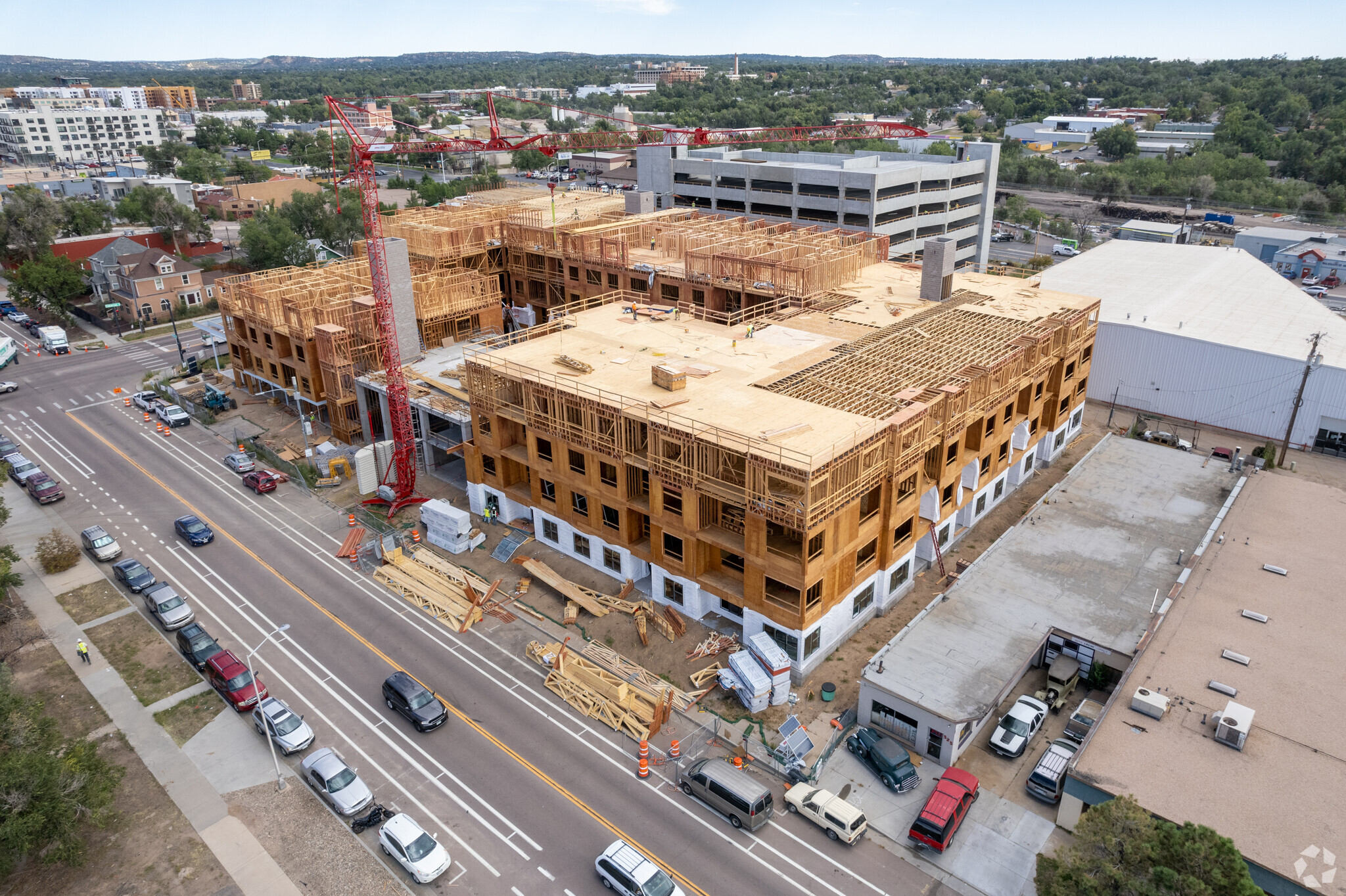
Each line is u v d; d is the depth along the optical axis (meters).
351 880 38.00
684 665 51.47
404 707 47.66
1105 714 41.38
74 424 91.75
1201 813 35.25
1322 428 78.25
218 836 40.41
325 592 60.66
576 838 40.22
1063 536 59.44
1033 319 71.88
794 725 45.31
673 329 72.12
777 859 38.84
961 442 59.28
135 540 67.88
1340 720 40.47
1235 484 65.81
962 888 37.16
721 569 54.75
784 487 48.41
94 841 40.25
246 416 92.25
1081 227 176.25
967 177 137.12
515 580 61.16
